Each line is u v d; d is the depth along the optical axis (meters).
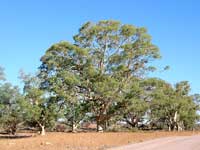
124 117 73.00
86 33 57.72
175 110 82.56
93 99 56.00
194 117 89.44
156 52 58.94
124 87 54.97
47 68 55.19
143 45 57.94
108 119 59.12
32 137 41.81
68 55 56.06
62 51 55.69
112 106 56.69
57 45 55.47
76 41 58.38
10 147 29.09
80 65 56.47
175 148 28.31
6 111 45.41
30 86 49.44
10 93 45.31
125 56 56.66
